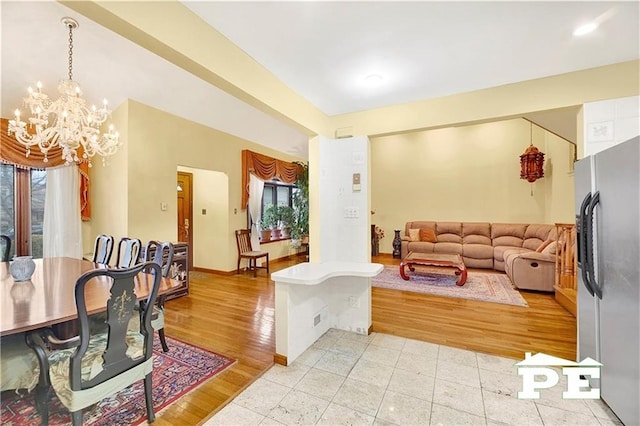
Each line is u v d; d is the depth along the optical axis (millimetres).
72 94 2555
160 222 4129
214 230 5492
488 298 3986
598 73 2176
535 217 6406
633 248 1462
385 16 1643
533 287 4273
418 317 3320
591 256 1803
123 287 1516
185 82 3688
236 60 1909
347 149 3057
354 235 3014
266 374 2154
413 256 5266
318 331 2760
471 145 7066
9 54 2717
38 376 1622
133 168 3777
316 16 1641
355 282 2908
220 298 4008
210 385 2023
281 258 7086
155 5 1403
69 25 2439
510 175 6660
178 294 4039
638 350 1445
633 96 2090
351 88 2521
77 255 3938
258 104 2182
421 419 1677
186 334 2867
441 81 2406
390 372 2174
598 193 1749
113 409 1781
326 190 3039
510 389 1953
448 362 2314
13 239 3730
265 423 1652
